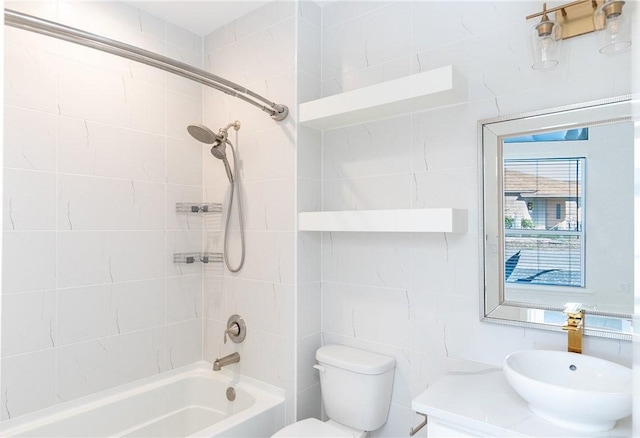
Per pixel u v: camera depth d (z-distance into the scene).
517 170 1.60
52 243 1.84
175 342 2.35
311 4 2.16
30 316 1.77
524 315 1.57
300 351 2.05
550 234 1.53
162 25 2.31
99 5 2.03
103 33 2.04
